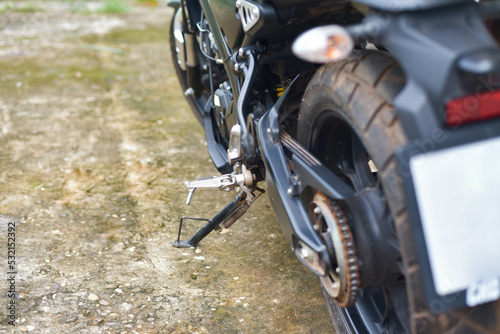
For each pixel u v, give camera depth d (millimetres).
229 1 1931
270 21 1733
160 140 3426
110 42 5555
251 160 1893
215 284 2158
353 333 1643
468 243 1124
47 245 2383
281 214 1656
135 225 2553
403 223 1199
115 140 3412
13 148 3268
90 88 4277
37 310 1982
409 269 1196
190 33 2809
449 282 1123
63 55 5086
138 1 7668
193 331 1901
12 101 3975
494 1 1257
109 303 2035
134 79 4508
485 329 1195
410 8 1154
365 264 1414
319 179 1482
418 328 1203
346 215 1468
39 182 2914
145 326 1922
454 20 1172
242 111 1899
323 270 1481
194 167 3109
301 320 1969
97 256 2320
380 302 1653
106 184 2912
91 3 7523
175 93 4234
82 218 2598
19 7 6992
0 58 4941
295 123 2031
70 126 3590
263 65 2025
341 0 1691
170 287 2135
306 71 2014
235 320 1962
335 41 1179
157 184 2924
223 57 2150
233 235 2488
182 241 2406
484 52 1078
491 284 1152
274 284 2164
